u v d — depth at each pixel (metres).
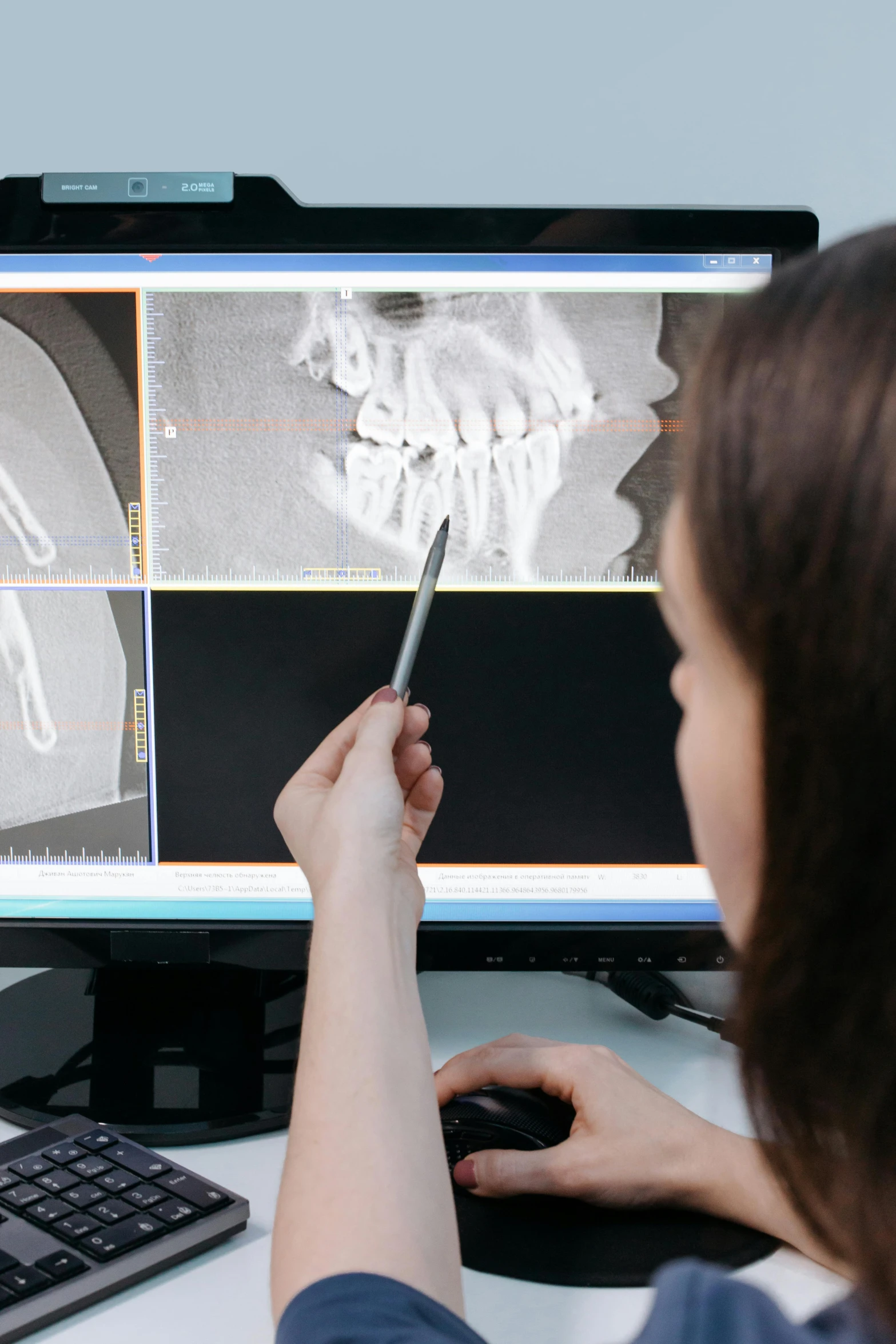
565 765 0.59
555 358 0.57
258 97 0.82
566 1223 0.45
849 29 0.80
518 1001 0.69
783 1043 0.23
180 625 0.58
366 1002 0.33
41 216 0.55
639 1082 0.50
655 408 0.57
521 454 0.57
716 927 0.59
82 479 0.57
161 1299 0.39
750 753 0.25
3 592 0.57
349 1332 0.26
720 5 0.80
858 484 0.20
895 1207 0.22
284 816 0.44
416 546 0.58
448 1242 0.29
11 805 0.59
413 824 0.49
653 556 0.58
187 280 0.56
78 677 0.58
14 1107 0.54
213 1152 0.52
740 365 0.23
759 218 0.56
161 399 0.56
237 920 0.59
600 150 0.82
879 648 0.20
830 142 0.82
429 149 0.82
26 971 0.74
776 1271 0.42
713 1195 0.45
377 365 0.57
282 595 0.58
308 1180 0.30
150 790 0.59
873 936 0.21
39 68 0.82
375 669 0.58
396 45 0.81
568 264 0.56
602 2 0.80
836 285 0.22
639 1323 0.39
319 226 0.55
